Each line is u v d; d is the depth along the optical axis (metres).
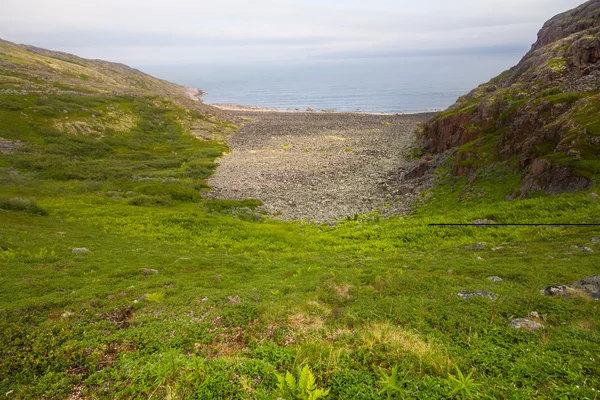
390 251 21.86
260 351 7.89
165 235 26.67
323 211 39.22
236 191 48.28
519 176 29.78
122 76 181.00
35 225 25.05
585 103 29.95
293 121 117.12
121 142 71.38
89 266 15.81
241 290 13.08
